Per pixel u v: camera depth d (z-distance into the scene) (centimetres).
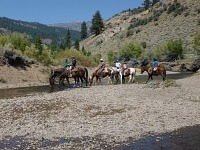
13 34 5888
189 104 2025
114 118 1675
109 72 3747
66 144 1256
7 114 1839
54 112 1872
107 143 1262
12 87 3616
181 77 4988
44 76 4512
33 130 1470
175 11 13825
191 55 9281
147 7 19512
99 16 18225
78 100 2273
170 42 9612
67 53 7131
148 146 1217
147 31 13400
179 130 1441
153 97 2342
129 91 2695
